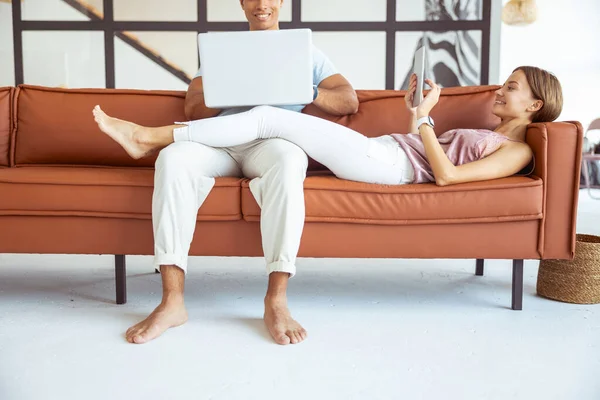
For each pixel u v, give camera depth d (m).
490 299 1.99
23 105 2.27
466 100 2.20
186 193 1.65
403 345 1.52
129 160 2.24
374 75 4.28
